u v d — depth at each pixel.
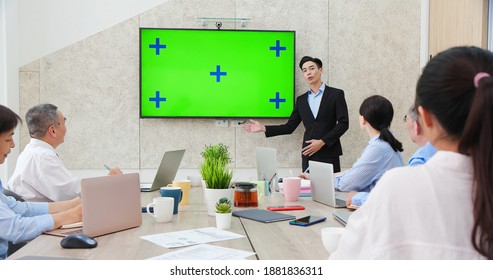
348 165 4.68
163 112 4.47
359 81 4.64
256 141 4.62
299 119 4.47
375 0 4.65
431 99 0.95
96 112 4.49
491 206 0.86
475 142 0.90
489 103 0.86
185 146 4.57
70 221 1.88
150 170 4.54
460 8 3.99
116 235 1.78
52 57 4.43
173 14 4.50
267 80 4.54
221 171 2.19
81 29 4.46
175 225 1.96
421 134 2.16
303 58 4.36
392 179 0.99
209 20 4.47
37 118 2.58
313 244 1.63
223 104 4.52
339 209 2.33
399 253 0.95
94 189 1.75
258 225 1.95
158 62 4.44
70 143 4.47
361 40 4.64
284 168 4.63
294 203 2.51
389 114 2.79
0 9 4.17
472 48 0.96
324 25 4.61
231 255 1.49
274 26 4.57
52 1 4.43
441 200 0.93
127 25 4.49
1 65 4.18
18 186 2.57
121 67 4.50
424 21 4.66
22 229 1.79
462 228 0.92
